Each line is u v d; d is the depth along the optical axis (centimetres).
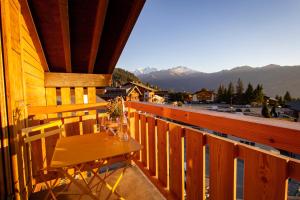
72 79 362
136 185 243
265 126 95
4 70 161
